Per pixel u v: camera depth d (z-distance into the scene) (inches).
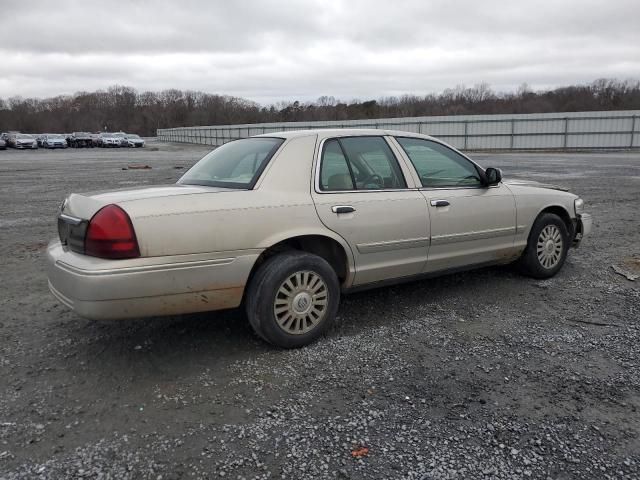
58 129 4517.7
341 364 138.2
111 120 4845.0
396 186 167.3
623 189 532.1
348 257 154.6
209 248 131.0
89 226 125.4
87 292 121.3
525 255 205.8
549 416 112.9
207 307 135.6
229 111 4365.2
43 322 168.6
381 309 178.5
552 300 186.5
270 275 139.9
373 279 163.2
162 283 126.1
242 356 143.0
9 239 303.1
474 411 115.1
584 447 102.1
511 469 95.9
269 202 141.0
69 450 101.9
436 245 173.2
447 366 136.6
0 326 165.0
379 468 96.5
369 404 118.3
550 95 3294.8
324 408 116.9
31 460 98.7
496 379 129.4
